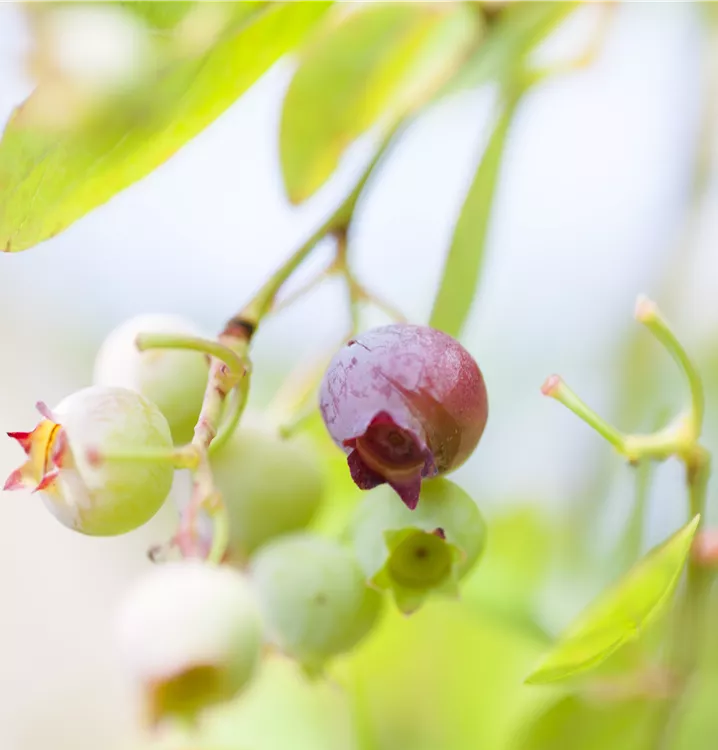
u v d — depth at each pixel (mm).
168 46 226
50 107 225
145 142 228
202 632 222
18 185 226
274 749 285
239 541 238
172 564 227
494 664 286
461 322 242
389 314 242
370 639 283
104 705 412
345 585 234
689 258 300
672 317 299
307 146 263
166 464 222
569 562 282
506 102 255
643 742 246
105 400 221
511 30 259
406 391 217
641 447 227
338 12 257
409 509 222
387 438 220
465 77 255
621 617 214
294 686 288
